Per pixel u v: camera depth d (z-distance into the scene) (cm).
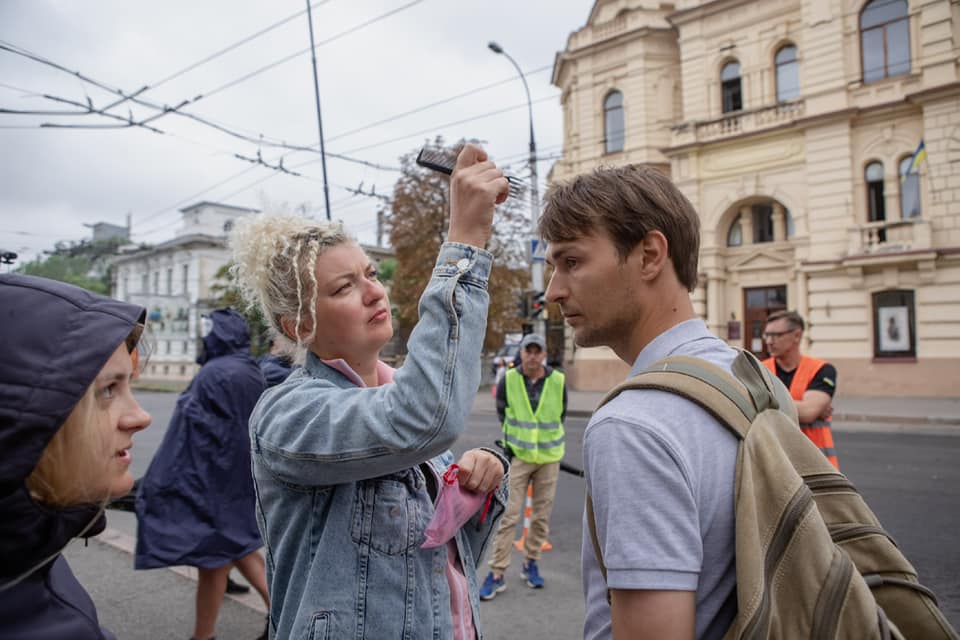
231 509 302
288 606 127
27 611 86
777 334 357
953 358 1459
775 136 1733
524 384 426
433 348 115
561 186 124
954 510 564
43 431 83
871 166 1606
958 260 1446
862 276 1570
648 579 88
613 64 2041
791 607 89
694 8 1852
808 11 1658
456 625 141
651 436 95
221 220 4209
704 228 1856
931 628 101
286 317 136
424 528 133
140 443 1145
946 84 1441
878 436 1060
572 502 631
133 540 487
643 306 117
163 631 328
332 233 138
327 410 120
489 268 126
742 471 96
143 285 4550
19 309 88
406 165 1889
